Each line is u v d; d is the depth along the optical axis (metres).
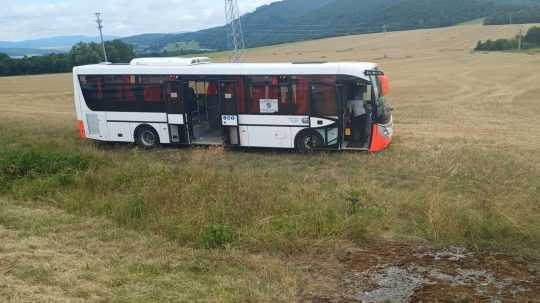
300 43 125.94
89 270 7.85
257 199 11.00
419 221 10.21
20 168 14.08
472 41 102.06
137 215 10.69
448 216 9.92
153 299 6.89
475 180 13.48
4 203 11.80
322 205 10.66
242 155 17.83
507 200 11.04
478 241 9.19
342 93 16.92
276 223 9.76
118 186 12.70
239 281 7.58
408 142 19.53
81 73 19.52
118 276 7.61
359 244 9.23
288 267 8.23
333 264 8.39
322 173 14.89
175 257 8.54
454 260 8.48
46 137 21.23
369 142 17.20
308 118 17.27
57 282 7.33
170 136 18.94
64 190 12.67
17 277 7.48
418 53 92.19
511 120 25.58
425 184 13.34
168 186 11.79
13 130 23.61
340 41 121.62
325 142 17.34
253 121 17.81
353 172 15.00
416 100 36.03
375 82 17.06
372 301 7.13
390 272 8.06
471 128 23.16
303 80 17.08
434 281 7.73
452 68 63.84
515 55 78.56
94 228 10.08
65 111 34.03
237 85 17.75
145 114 19.03
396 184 13.64
